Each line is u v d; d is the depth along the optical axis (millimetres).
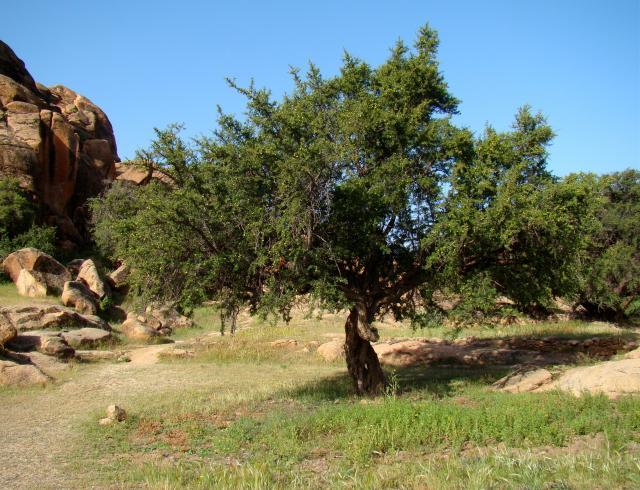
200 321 33469
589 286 28344
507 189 12281
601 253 29625
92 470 8430
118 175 50875
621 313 30797
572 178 13273
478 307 13875
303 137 12805
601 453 7367
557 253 13617
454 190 12680
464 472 7082
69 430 11070
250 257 11977
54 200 41156
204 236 11828
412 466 7613
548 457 7473
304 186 11461
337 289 13086
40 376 16266
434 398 12945
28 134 39844
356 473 7367
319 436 9625
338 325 27875
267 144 12461
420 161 13375
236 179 11867
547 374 13836
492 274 13672
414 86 13984
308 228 11445
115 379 17234
